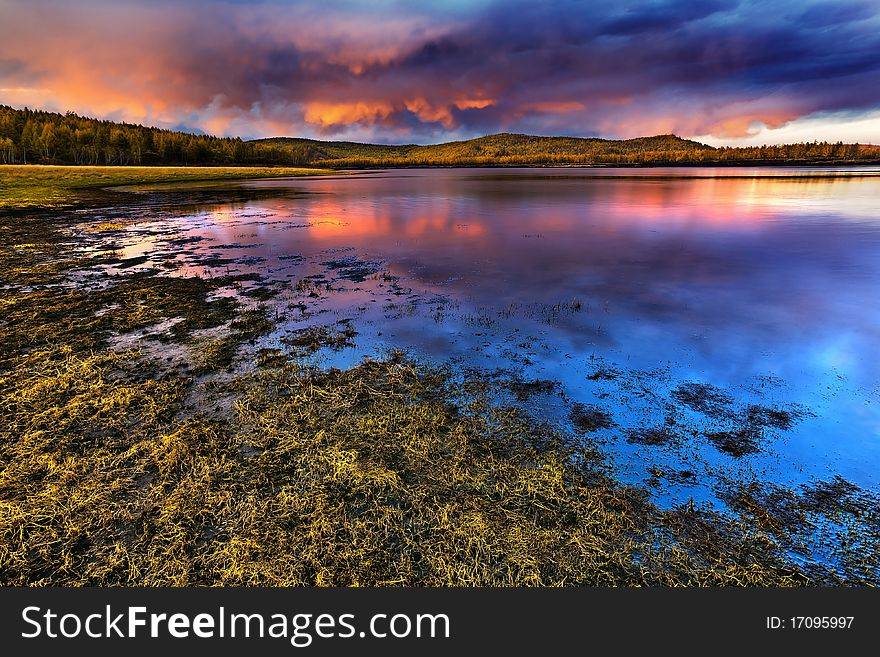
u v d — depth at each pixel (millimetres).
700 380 7195
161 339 8891
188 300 11484
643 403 6516
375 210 32094
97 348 8438
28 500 4590
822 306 10602
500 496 4691
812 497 4660
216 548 4098
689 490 4781
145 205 34875
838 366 7605
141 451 5352
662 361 7891
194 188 53312
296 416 6109
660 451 5430
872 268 14016
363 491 4734
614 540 4164
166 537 4188
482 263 15664
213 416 6125
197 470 5031
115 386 6938
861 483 4852
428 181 69938
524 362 7891
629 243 18781
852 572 3865
